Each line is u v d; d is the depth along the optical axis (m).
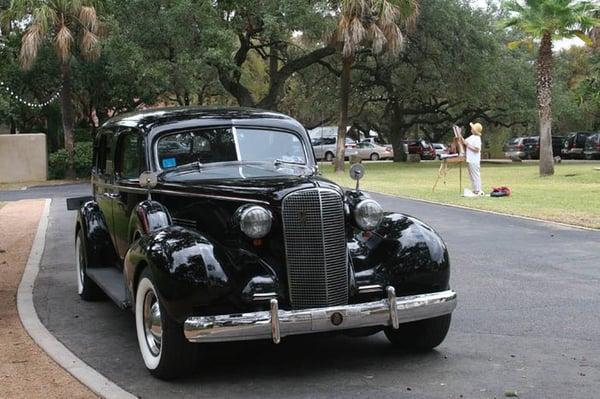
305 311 4.65
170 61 25.47
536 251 10.13
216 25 24.47
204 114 6.33
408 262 5.15
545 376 4.98
